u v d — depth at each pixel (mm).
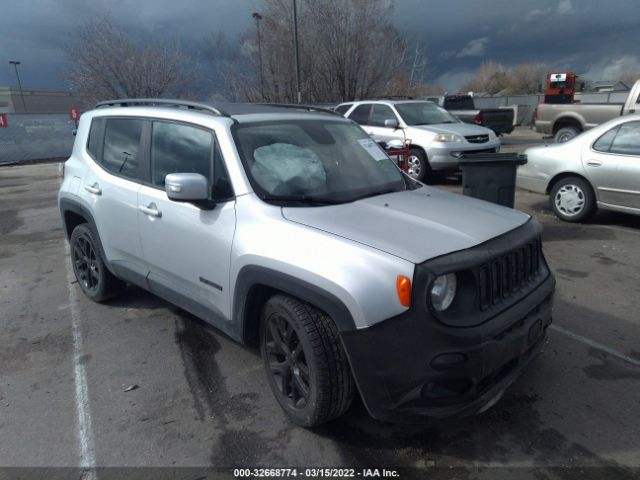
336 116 4199
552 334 4047
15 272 6113
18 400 3395
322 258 2621
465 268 2494
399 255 2498
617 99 24656
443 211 3127
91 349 4070
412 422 2527
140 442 2945
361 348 2473
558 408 3127
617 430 2918
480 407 2607
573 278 5242
